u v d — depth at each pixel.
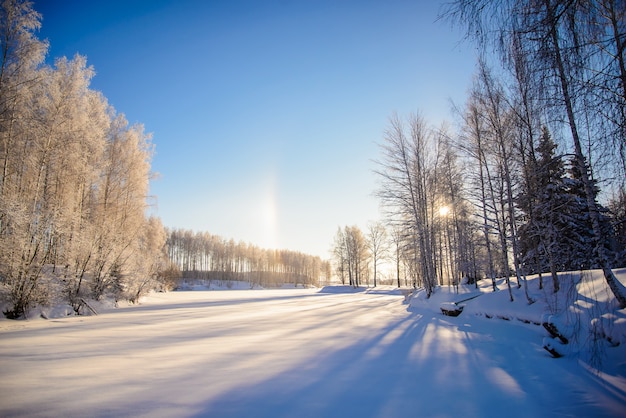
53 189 18.77
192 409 4.40
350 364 6.72
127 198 23.98
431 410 4.43
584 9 3.60
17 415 4.17
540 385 5.44
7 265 14.49
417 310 17.92
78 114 18.58
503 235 14.05
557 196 9.95
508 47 3.95
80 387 5.28
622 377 5.42
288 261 105.31
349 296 37.72
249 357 7.32
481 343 8.83
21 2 15.77
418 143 21.58
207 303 25.81
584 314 7.61
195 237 89.81
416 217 20.27
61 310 16.61
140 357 7.35
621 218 4.68
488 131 13.95
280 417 4.17
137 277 24.11
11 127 16.06
